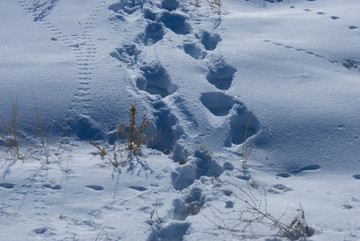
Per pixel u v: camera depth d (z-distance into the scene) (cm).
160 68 591
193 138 517
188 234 425
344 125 527
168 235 429
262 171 495
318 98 556
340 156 505
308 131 524
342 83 577
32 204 443
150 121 533
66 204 445
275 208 446
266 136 522
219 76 597
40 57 604
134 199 452
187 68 592
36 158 495
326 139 518
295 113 539
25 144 511
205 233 423
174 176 481
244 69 591
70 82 565
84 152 509
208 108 561
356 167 495
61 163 489
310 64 604
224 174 486
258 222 432
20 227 421
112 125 532
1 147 506
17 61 594
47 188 459
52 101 545
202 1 736
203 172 493
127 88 562
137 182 470
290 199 459
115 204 447
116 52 617
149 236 420
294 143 516
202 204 461
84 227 426
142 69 594
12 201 444
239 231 425
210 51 621
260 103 548
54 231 418
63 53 612
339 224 428
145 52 616
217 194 462
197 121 532
